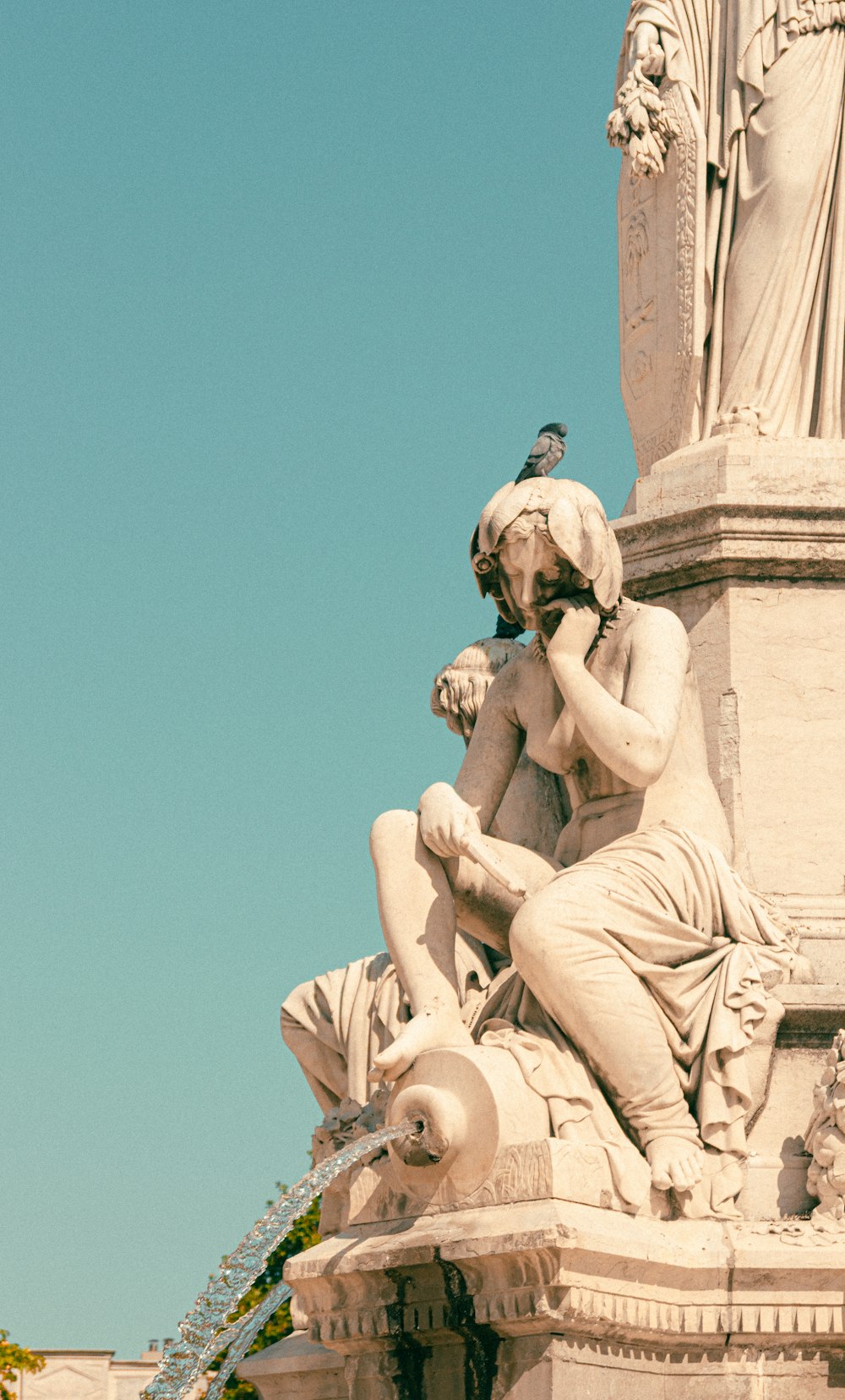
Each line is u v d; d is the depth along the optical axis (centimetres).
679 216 980
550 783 912
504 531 820
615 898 795
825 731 915
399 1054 788
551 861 869
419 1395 768
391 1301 770
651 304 999
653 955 798
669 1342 759
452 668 979
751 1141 813
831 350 952
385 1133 768
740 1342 762
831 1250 759
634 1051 781
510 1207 745
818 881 898
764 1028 809
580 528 816
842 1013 822
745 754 910
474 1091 764
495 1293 737
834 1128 789
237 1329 798
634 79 993
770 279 953
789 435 948
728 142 967
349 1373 792
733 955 805
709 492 924
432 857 836
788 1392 764
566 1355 731
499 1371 744
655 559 945
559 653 830
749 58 964
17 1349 2522
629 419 1028
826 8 963
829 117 959
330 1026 925
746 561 923
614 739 813
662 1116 782
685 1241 762
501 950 873
